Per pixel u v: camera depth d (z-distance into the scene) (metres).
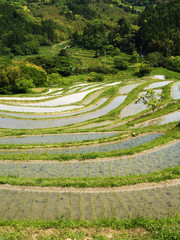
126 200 8.56
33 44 140.75
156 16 128.00
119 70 102.62
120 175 11.24
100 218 7.52
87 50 151.88
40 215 7.93
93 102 39.31
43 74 74.81
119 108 34.09
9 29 149.88
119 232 6.76
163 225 6.66
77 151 15.88
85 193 9.16
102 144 17.06
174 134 16.92
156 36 110.81
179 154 13.62
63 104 40.62
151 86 48.16
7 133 22.28
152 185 9.48
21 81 59.53
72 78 90.56
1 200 8.88
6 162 13.70
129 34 139.00
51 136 20.52
